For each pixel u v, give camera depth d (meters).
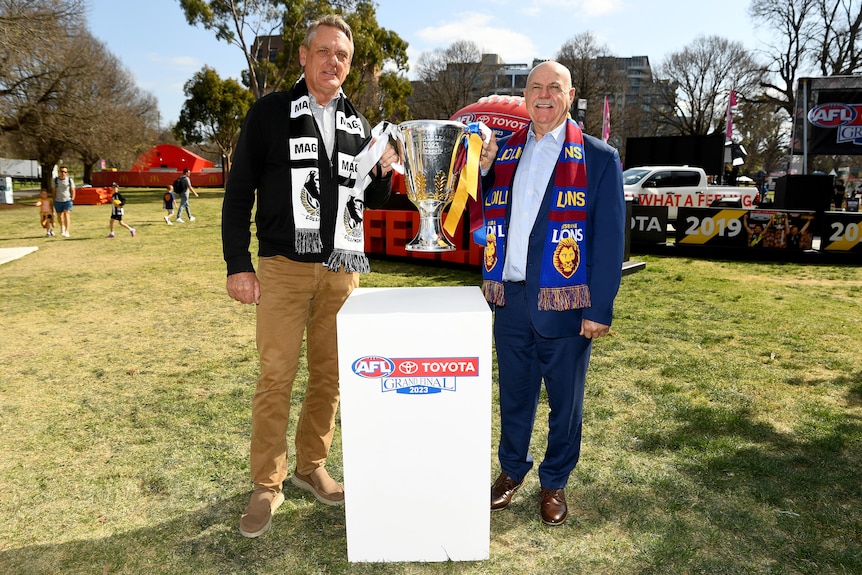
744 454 2.96
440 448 2.04
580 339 2.31
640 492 2.62
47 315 6.15
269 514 2.37
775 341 5.03
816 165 38.44
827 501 2.53
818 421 3.37
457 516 2.10
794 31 34.44
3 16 20.88
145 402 3.76
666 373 4.21
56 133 27.36
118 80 39.31
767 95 36.94
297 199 2.26
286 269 2.33
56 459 2.98
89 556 2.20
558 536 2.30
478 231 2.45
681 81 48.34
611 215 2.20
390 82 39.16
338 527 2.38
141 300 6.89
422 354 1.97
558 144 2.27
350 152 2.36
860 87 13.68
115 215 13.51
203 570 2.12
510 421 2.49
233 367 4.46
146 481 2.76
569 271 2.18
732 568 2.10
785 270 8.89
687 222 10.37
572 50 45.91
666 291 7.21
